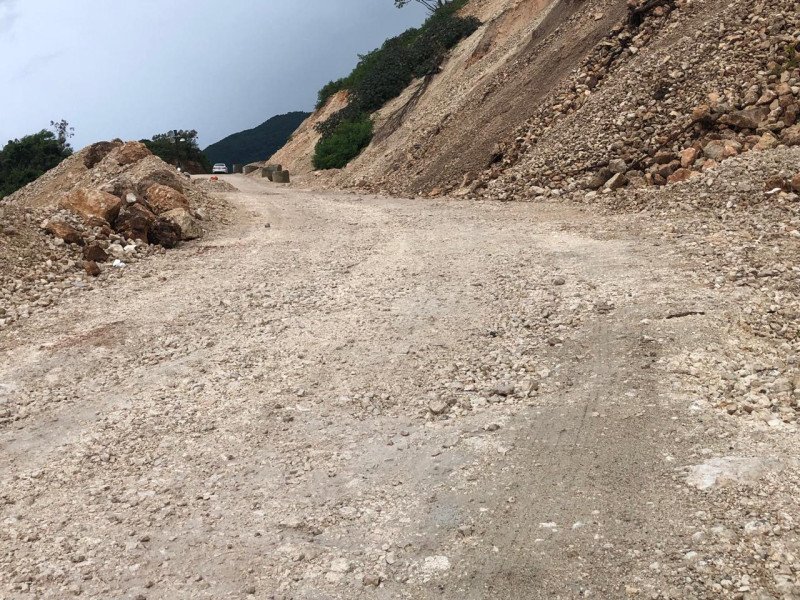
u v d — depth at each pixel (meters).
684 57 18.92
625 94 19.45
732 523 4.48
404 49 47.84
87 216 14.94
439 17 50.16
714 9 20.31
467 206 18.84
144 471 6.19
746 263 9.39
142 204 15.99
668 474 5.12
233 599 4.46
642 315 8.05
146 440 6.74
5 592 4.68
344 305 10.20
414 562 4.62
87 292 12.16
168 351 9.03
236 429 6.79
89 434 6.98
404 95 44.44
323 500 5.47
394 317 9.41
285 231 17.08
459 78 35.78
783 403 5.88
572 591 4.16
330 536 5.01
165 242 15.42
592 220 14.49
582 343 7.63
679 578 4.12
